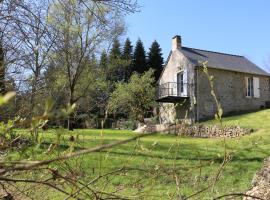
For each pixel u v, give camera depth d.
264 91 32.34
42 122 1.62
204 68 2.36
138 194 2.52
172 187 4.86
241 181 9.45
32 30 5.35
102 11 8.60
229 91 30.44
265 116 25.23
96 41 26.36
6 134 1.67
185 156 10.93
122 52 57.28
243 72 31.00
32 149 1.71
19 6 5.72
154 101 34.12
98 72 31.06
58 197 4.00
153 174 2.32
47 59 5.41
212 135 22.62
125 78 53.03
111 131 25.52
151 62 61.72
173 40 32.31
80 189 1.74
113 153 10.64
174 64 31.91
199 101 28.97
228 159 2.58
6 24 5.21
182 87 31.12
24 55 4.55
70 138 2.02
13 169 1.21
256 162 11.06
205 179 5.53
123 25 28.08
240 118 25.62
